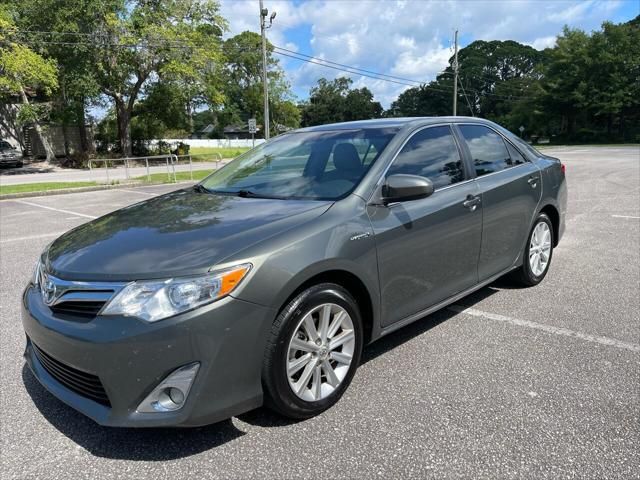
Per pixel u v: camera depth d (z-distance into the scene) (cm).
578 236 702
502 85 8912
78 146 3647
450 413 273
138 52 3131
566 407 276
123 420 226
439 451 241
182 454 244
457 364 329
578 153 3278
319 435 257
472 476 223
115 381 224
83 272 243
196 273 229
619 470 225
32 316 259
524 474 224
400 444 247
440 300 355
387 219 305
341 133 379
